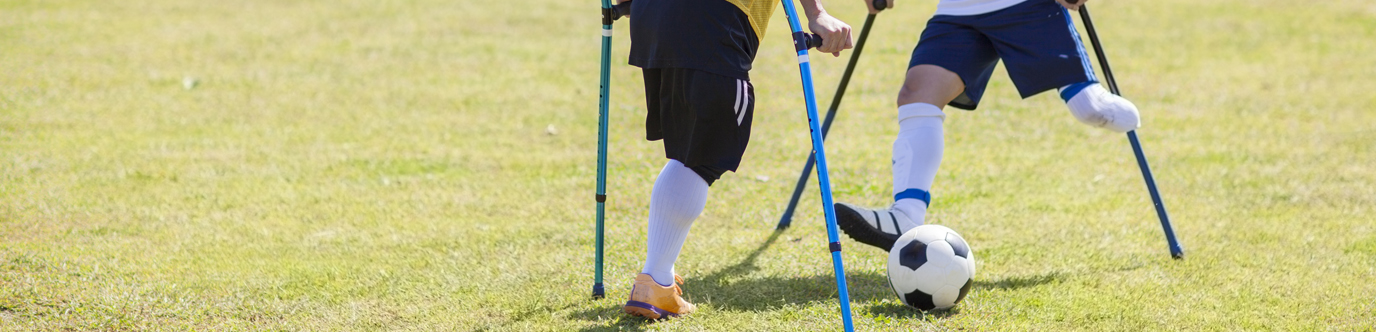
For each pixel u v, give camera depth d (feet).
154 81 56.03
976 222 32.35
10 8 77.25
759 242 30.27
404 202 34.91
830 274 27.07
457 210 33.94
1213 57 65.36
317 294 25.55
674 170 23.12
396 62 63.00
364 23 75.92
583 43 69.97
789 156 41.83
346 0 85.25
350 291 25.80
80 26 71.72
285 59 63.16
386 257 28.68
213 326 23.40
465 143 44.32
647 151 43.01
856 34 72.49
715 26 21.36
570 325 23.35
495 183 37.68
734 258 28.68
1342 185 36.94
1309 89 56.08
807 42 21.76
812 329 23.00
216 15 77.66
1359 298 24.86
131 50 64.34
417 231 31.40
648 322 23.43
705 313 24.02
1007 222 32.35
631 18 23.02
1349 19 78.18
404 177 38.40
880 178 38.63
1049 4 26.55
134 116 47.93
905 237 24.39
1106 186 36.99
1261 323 23.26
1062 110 50.39
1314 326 23.03
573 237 30.66
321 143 43.78
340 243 30.04
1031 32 26.37
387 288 26.04
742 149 22.45
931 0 87.20
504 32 73.46
